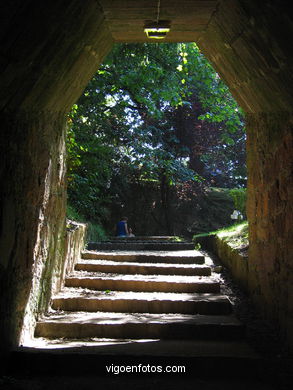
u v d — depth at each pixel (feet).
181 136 60.29
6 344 14.10
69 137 31.24
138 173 56.49
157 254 26.50
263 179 17.99
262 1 10.52
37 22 10.62
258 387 13.47
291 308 14.70
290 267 14.87
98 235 41.86
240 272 22.13
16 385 13.21
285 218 15.33
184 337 16.62
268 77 13.47
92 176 40.96
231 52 15.48
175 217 59.36
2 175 12.67
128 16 15.62
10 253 13.74
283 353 14.99
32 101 14.05
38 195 16.21
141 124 54.75
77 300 19.19
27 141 14.62
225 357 14.32
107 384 13.61
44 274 17.89
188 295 20.30
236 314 18.95
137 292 21.09
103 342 16.05
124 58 33.04
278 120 15.56
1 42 9.88
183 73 39.19
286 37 10.69
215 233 30.89
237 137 62.18
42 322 16.89
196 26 16.72
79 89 18.74
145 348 15.23
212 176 65.67
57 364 14.43
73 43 13.97
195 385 13.62
